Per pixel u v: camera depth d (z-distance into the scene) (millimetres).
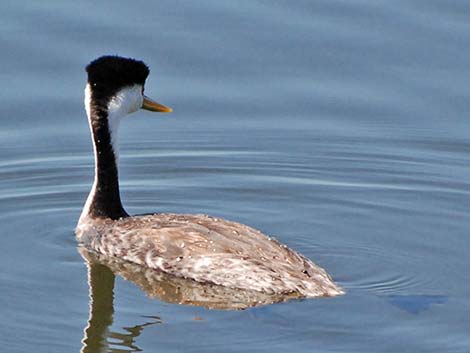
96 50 19938
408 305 13688
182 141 19156
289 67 20031
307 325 13297
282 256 14180
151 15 20766
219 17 20812
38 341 13250
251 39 20391
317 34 20484
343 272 14883
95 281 14766
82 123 19281
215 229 14828
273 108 19656
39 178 18000
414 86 19750
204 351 12844
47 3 20891
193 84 19812
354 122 19406
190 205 17344
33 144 18844
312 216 16891
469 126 19234
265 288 13875
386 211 17062
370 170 18406
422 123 19328
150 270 14914
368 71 19984
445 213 17000
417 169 18406
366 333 13133
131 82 16031
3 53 19984
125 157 18734
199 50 20188
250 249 14312
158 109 16359
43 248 15758
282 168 18500
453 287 14445
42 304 14156
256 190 17812
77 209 17109
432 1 20969
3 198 17359
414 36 20422
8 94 19500
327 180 18156
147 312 13922
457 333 13164
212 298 14188
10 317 13805
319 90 19766
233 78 19891
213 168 18469
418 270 14984
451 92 19625
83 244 15828
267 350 12820
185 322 13586
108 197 16031
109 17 20672
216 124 19516
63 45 20078
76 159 18516
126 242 15258
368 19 20734
